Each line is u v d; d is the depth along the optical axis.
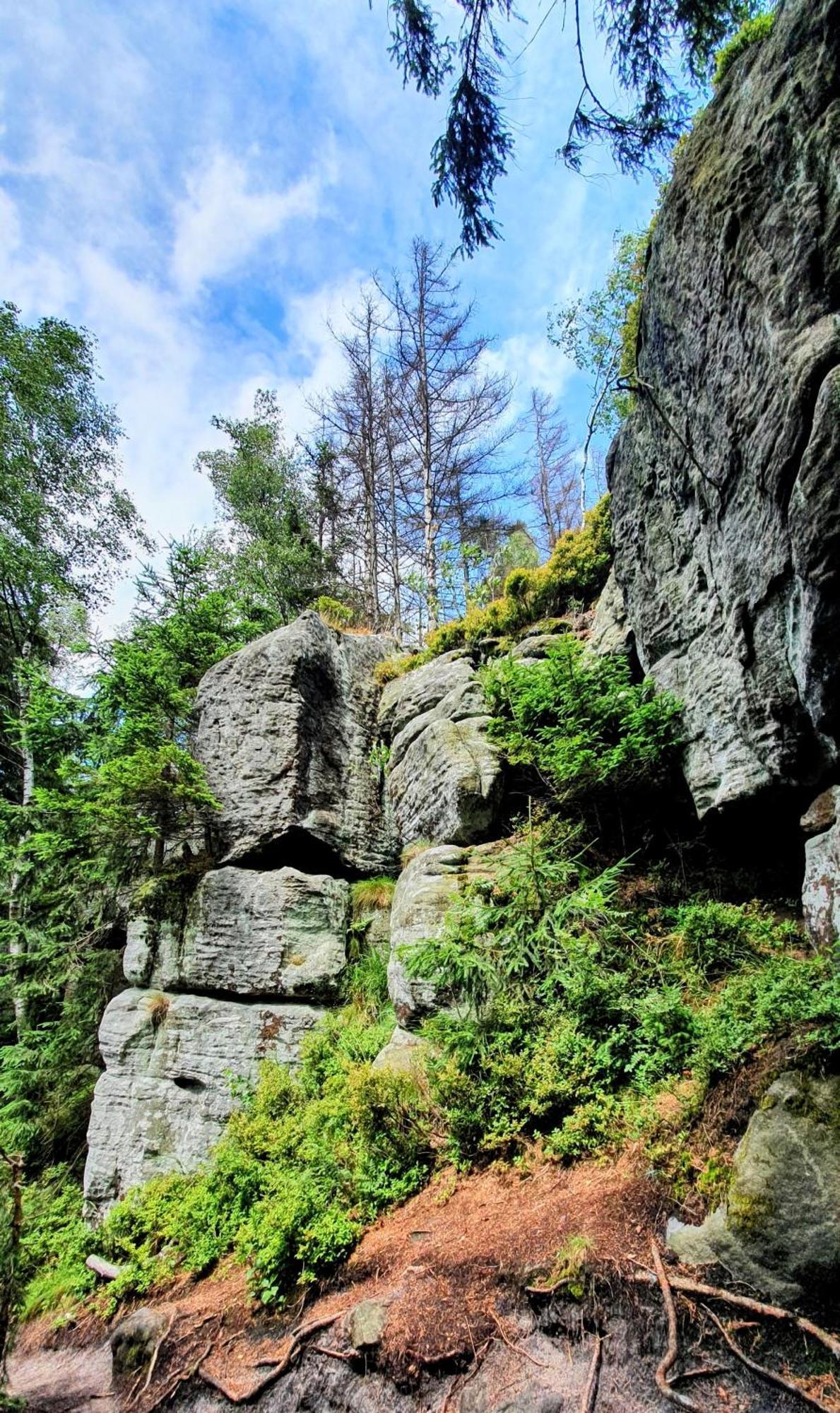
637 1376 2.40
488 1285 3.03
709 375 4.37
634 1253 2.76
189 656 10.52
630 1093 3.71
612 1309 2.62
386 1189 4.21
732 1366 2.29
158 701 9.20
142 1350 4.18
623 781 5.80
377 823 9.41
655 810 6.04
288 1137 5.29
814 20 3.14
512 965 4.77
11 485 12.34
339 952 7.84
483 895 5.69
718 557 4.74
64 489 13.90
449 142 4.19
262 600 15.35
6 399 12.94
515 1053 4.34
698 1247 2.62
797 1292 2.31
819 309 3.19
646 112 4.11
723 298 4.02
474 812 6.69
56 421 13.64
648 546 6.11
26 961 9.51
